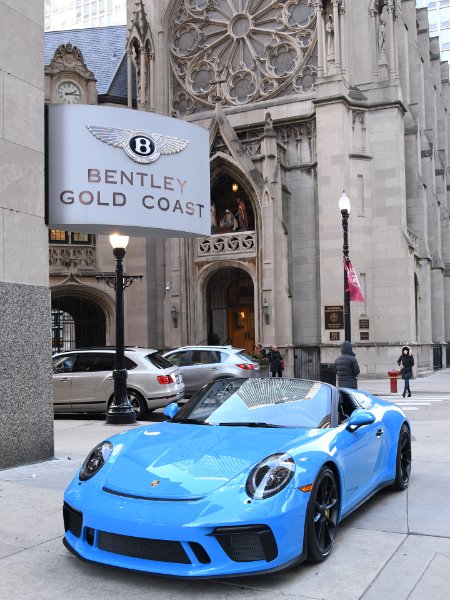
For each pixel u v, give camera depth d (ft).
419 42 138.92
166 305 100.17
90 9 360.69
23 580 15.44
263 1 105.70
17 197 29.48
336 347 89.20
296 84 101.09
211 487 15.25
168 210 35.88
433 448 33.94
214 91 107.14
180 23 110.73
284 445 17.12
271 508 14.79
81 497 16.06
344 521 20.34
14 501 22.49
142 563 14.78
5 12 29.22
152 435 18.85
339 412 21.95
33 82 30.76
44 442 29.89
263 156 95.25
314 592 14.69
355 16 95.45
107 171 33.58
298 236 97.45
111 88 111.45
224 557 14.48
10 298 28.53
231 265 96.89
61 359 50.85
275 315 92.48
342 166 90.74
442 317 123.03
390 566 16.26
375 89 93.81
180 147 36.78
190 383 59.36
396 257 91.40
